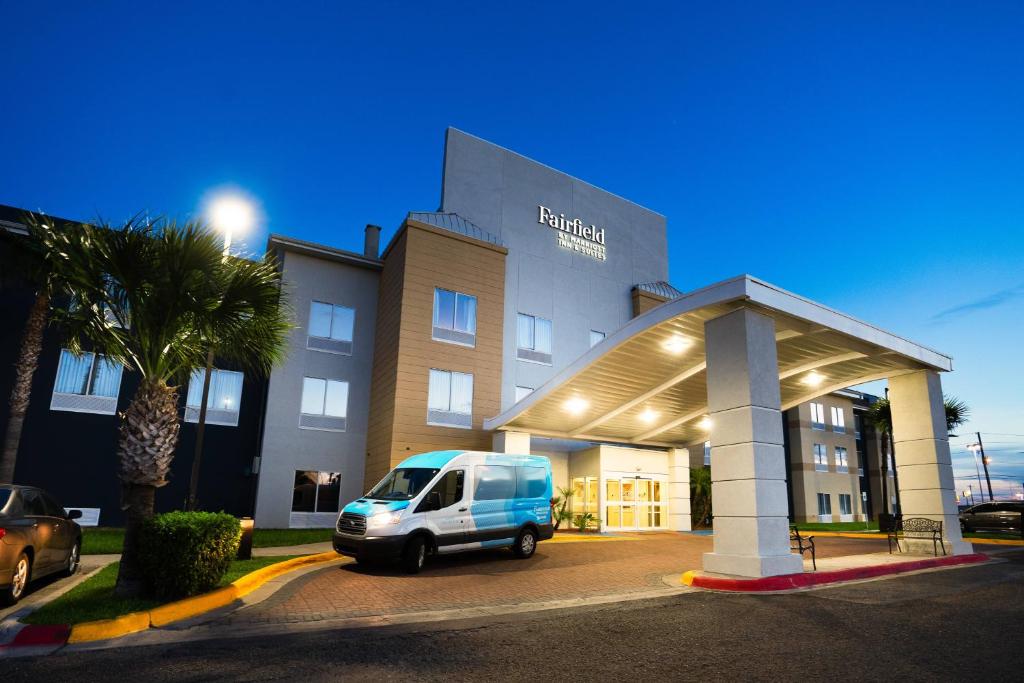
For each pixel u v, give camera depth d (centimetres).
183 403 2156
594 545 1717
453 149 2492
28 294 1953
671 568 1238
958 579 1116
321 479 2227
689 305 1210
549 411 1903
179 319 879
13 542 774
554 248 2678
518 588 997
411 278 2208
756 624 728
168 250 840
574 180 2830
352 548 1169
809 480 3803
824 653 600
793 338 1357
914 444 1533
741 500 1085
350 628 716
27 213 1722
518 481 1423
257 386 2295
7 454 1544
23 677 525
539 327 2550
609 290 2823
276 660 578
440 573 1157
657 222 3120
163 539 784
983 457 5397
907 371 1570
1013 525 2491
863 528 3228
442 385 2205
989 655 590
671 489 2342
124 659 582
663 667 556
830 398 4172
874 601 877
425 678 525
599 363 1557
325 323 2350
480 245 2394
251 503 2189
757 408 1104
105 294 880
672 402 1928
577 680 520
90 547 1409
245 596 902
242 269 920
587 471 2258
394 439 2070
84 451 1981
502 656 592
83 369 2020
